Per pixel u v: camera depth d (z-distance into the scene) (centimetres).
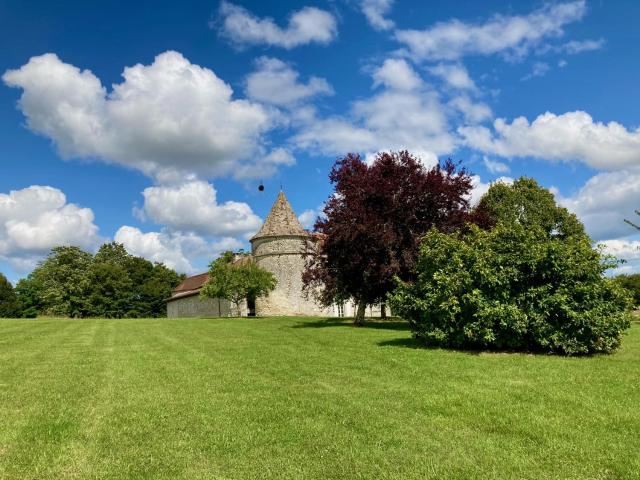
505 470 520
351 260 2447
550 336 1307
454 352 1362
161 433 650
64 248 7800
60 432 654
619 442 597
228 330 2303
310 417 717
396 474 513
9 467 535
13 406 796
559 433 632
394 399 816
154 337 1964
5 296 8081
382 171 2464
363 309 2656
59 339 1880
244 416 726
